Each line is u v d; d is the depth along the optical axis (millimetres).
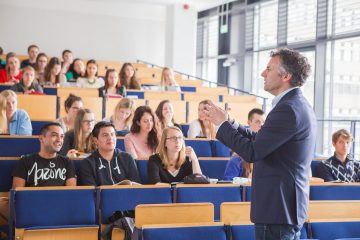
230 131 2404
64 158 4188
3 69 8461
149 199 3854
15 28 11852
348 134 5215
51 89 7336
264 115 4863
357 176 5227
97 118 6785
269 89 2455
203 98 7785
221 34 11523
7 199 4020
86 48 12359
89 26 12367
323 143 8734
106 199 3775
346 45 8383
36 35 11992
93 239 3586
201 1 11188
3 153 4957
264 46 10258
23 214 3574
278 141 2299
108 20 12492
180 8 11430
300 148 2346
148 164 4469
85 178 4191
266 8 10227
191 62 11500
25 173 4047
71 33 12234
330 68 8734
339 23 8438
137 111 5109
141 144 5102
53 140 4078
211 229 3295
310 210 3709
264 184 2359
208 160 5020
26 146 5020
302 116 2334
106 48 12508
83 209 3707
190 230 3248
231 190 4043
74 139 4879
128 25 12641
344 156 5223
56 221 3637
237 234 3326
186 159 4543
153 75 10672
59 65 8227
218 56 11562
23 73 7070
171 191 3926
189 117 7191
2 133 5297
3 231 4004
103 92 7301
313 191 4254
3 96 5391
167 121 5785
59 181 4098
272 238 2369
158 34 12859
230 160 4742
